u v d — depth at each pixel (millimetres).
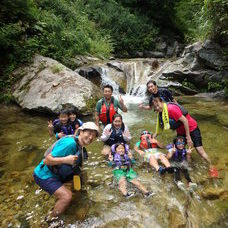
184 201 2588
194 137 3295
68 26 10414
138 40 14406
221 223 2291
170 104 3275
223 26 6984
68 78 6266
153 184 2887
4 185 2920
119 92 8109
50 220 2326
